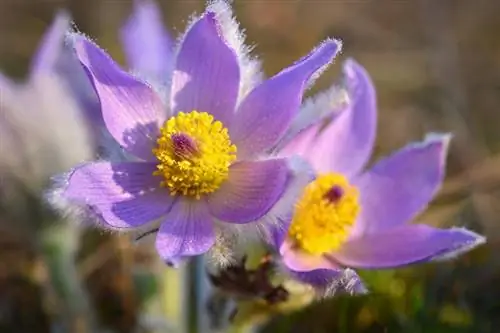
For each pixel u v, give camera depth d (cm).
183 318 45
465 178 52
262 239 40
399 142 55
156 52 47
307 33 59
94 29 59
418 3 59
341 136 43
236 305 42
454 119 55
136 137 41
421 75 57
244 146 41
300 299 41
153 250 46
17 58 58
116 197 40
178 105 41
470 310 48
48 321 49
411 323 47
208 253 40
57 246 45
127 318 49
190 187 40
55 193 39
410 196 43
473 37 59
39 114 43
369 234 43
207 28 41
